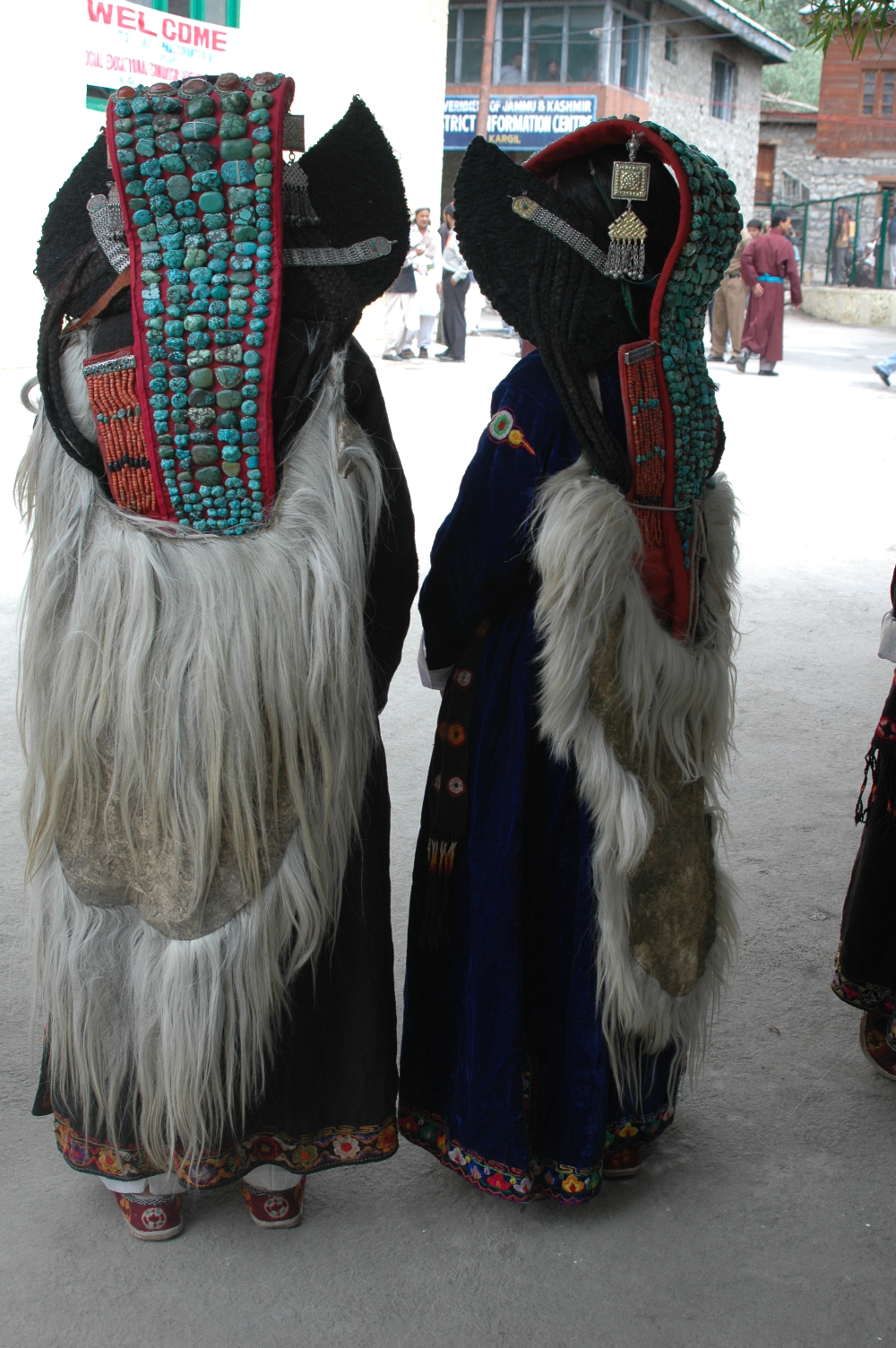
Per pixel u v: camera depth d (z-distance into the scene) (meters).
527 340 1.75
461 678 1.91
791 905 3.04
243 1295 1.88
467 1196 2.11
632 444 1.75
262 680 1.65
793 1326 1.85
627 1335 1.83
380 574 1.81
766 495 7.57
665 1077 2.07
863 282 31.86
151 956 1.71
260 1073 1.84
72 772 1.70
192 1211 2.06
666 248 1.73
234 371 1.57
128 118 1.55
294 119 1.60
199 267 1.56
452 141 27.73
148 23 10.25
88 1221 2.03
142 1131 1.80
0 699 4.02
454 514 1.83
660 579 1.85
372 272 1.67
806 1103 2.36
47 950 1.77
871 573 5.95
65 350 1.64
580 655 1.74
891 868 2.30
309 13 12.40
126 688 1.63
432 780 1.96
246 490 1.63
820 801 3.60
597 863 1.83
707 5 28.42
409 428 9.37
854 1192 2.13
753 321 14.34
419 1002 2.04
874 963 2.36
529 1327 1.84
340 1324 1.84
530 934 1.91
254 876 1.69
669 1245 2.01
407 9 14.13
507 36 27.02
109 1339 1.80
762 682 4.51
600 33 26.30
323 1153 1.93
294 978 1.82
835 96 34.62
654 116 28.62
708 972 2.04
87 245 1.63
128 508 1.65
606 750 1.79
